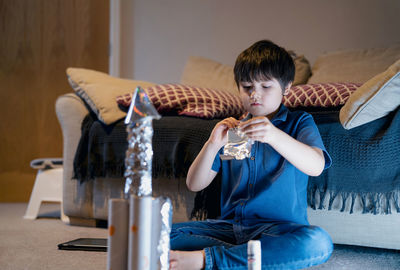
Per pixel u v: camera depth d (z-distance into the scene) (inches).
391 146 56.4
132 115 34.1
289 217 48.7
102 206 79.7
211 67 107.0
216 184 65.2
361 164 58.1
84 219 83.5
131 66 139.7
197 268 41.4
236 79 50.4
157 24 137.5
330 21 120.6
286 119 52.1
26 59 133.0
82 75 86.1
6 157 131.3
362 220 58.2
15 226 81.5
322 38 121.4
